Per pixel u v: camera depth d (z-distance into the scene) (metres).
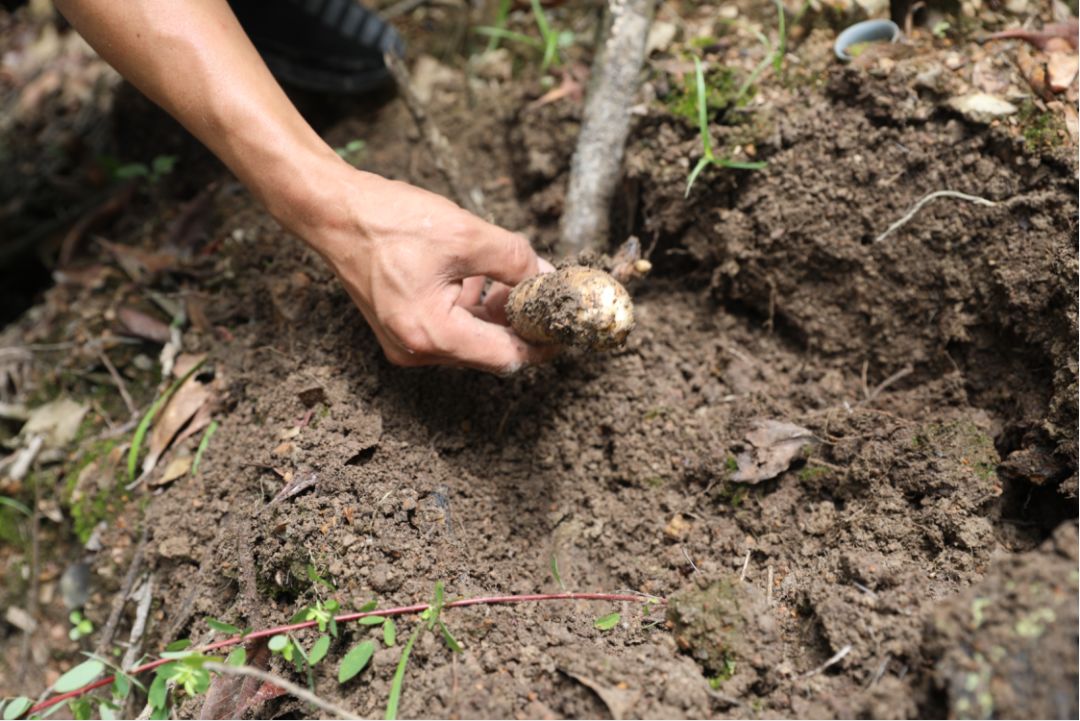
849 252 1.53
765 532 1.37
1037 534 1.27
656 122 1.66
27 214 2.51
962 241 1.44
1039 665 0.92
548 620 1.27
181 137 2.21
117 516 1.64
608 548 1.44
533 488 1.50
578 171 1.68
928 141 1.48
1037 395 1.37
